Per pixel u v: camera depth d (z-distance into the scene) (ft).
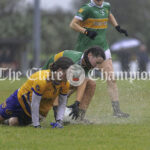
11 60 206.08
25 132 50.14
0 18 343.05
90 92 60.08
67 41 304.30
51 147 42.73
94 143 44.83
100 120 61.36
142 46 170.71
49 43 331.77
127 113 65.31
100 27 69.46
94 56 55.77
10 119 54.39
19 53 225.76
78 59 57.00
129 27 428.15
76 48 70.64
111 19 75.61
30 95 52.19
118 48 281.95
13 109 53.72
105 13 69.62
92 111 68.28
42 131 50.78
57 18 369.09
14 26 338.54
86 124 57.82
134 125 56.59
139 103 74.49
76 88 59.72
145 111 68.33
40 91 50.26
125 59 161.99
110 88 68.13
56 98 58.29
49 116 64.13
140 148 42.55
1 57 204.13
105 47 69.67
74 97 79.46
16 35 336.90
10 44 225.35
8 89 93.61
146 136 48.80
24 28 340.18
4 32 336.29
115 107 65.36
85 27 69.56
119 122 59.62
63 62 49.24
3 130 51.39
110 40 294.87
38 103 51.37
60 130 51.78
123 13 408.26
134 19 443.32
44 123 57.57
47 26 341.62
